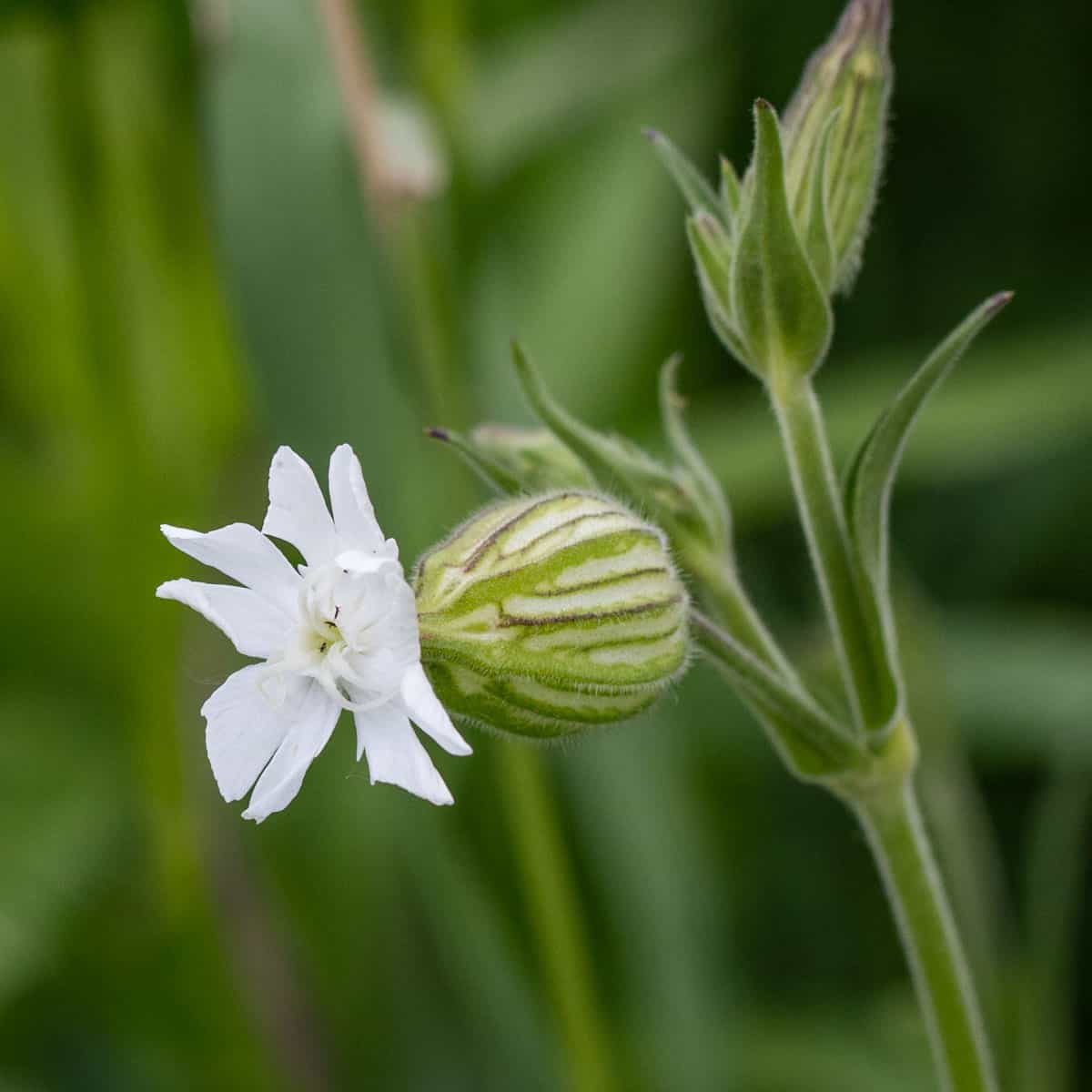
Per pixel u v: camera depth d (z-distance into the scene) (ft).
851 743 1.01
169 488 1.24
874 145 1.03
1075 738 1.18
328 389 1.14
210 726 0.95
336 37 1.14
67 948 1.23
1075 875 1.12
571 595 0.97
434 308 1.16
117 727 1.27
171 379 1.25
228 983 1.22
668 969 1.17
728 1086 1.18
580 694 0.97
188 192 1.24
